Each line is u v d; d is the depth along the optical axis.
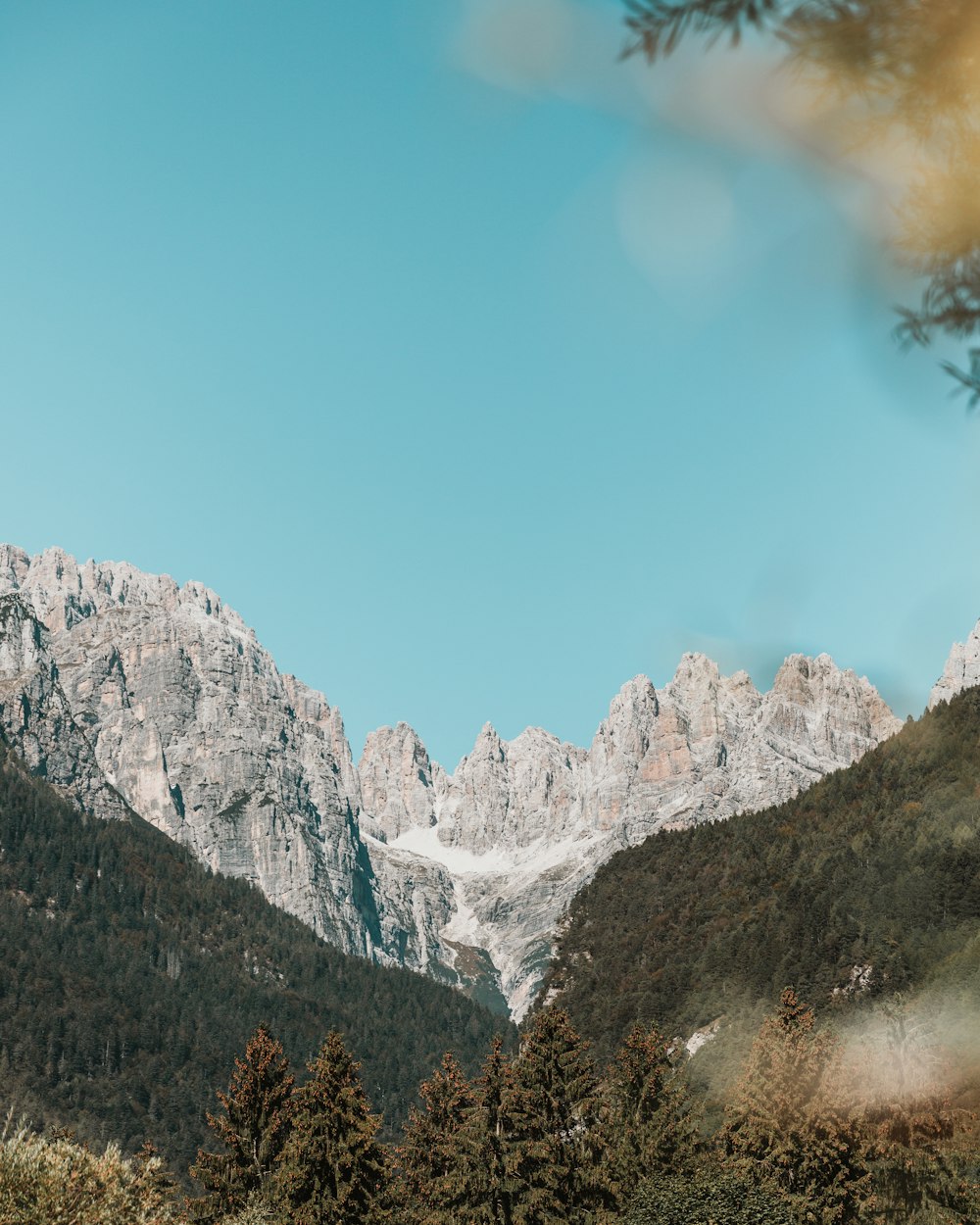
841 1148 79.50
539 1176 93.94
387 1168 88.81
